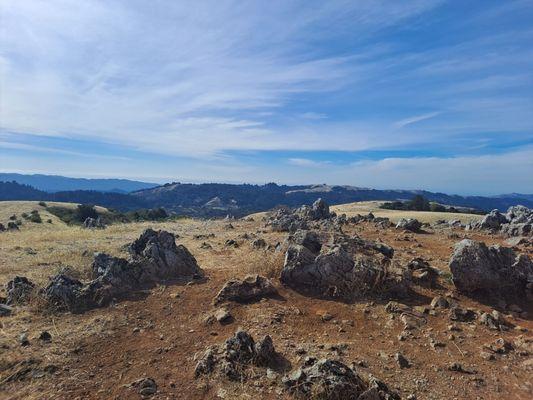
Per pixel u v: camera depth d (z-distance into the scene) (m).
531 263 11.44
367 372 7.68
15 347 8.26
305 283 11.47
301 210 26.89
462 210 78.38
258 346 7.92
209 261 14.52
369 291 10.95
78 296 10.55
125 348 8.57
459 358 8.30
